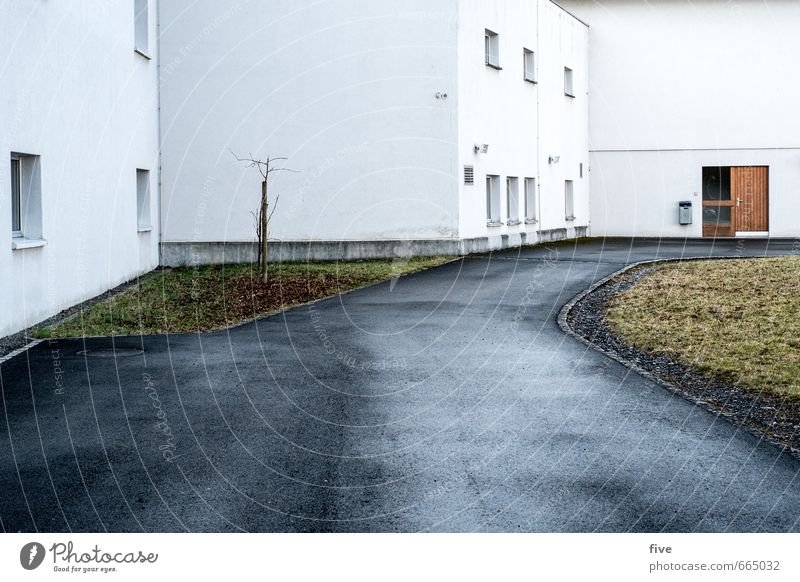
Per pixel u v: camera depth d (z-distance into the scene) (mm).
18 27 11812
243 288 16234
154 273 19375
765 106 31656
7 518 5207
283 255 21375
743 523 5160
